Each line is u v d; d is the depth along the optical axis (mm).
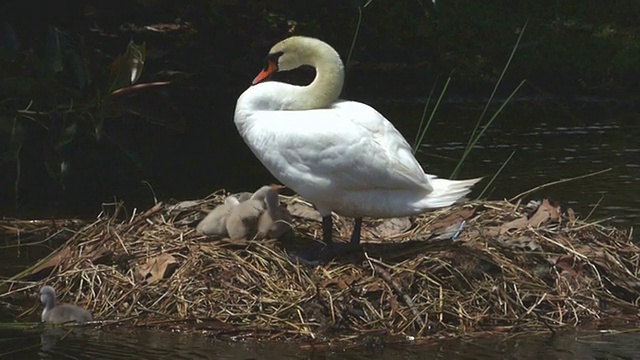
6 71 12430
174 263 9453
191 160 14906
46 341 8594
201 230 10086
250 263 9438
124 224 10477
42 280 9852
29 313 9297
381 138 9578
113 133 12852
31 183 13477
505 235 10195
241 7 21359
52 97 12344
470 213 10867
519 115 18781
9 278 10039
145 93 13781
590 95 20812
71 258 9930
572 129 17547
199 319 8961
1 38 12633
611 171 14500
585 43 23766
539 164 14898
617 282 9766
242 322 8914
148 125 16469
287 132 9477
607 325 9203
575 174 14320
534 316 9234
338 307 8945
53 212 12336
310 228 10594
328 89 9906
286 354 8344
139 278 9438
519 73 21781
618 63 22375
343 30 22828
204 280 9258
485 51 22875
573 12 26328
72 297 9477
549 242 9961
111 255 9734
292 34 21766
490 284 9336
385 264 9367
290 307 8938
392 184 9414
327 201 9555
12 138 12344
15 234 11484
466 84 20984
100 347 8461
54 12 14242
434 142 16219
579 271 9734
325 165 9383
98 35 17672
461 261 9422
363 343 8594
